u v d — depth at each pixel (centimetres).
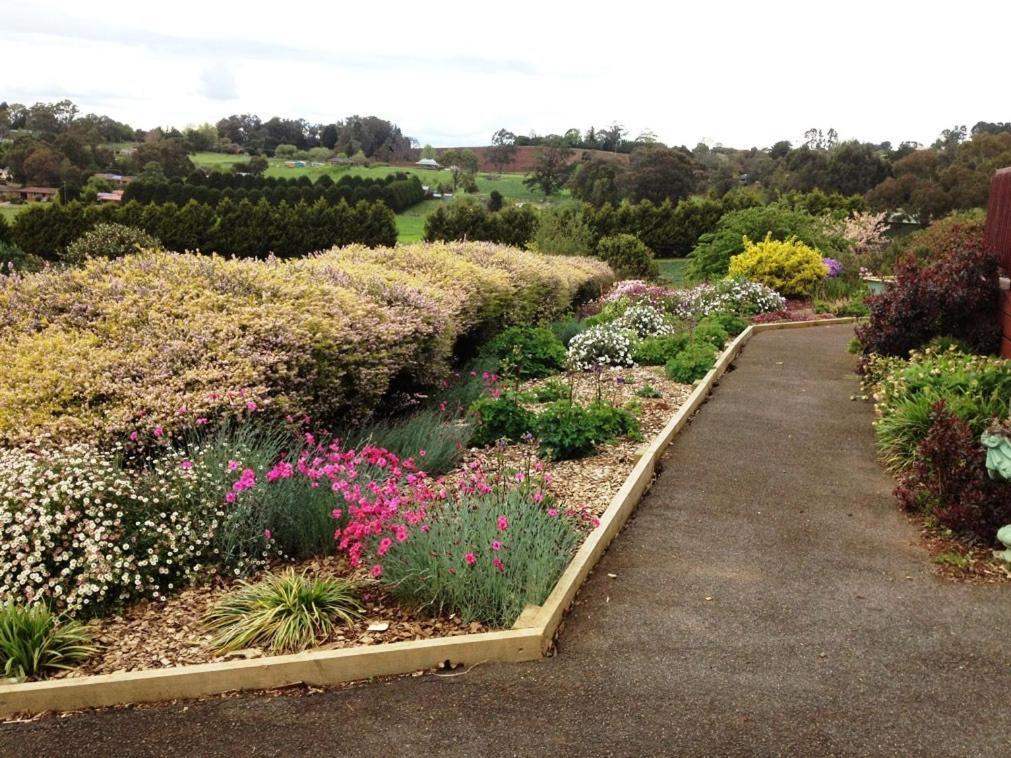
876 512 597
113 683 366
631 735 327
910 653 392
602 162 6950
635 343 1225
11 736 343
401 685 372
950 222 1994
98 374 562
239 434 547
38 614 407
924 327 999
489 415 757
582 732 330
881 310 1031
